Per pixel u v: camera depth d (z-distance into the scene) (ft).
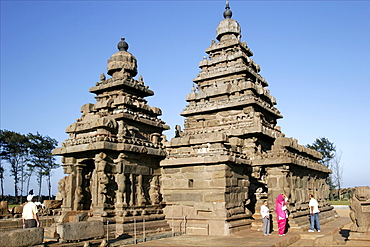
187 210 66.44
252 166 72.95
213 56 104.94
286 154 70.03
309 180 88.02
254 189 77.30
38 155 200.75
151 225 63.57
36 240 39.06
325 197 103.09
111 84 72.84
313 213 66.23
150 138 72.38
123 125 65.41
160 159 71.15
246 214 68.85
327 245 49.29
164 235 59.26
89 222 46.32
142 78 77.30
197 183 65.98
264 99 99.25
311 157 97.76
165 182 70.28
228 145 69.15
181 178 68.28
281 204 61.72
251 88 90.68
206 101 97.25
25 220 45.11
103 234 47.70
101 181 59.41
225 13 108.06
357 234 47.83
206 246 49.52
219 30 106.52
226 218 61.72
